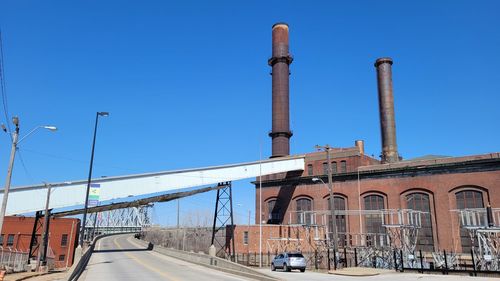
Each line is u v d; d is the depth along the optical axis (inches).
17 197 1467.8
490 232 1358.3
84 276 982.4
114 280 879.1
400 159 2842.0
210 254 1424.7
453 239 1819.6
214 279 911.0
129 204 1903.3
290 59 2849.4
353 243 2155.5
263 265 1843.0
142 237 4562.0
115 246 3186.5
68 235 2564.0
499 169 1753.2
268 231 2081.7
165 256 1999.3
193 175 1953.7
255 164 2250.2
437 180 1936.5
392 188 2090.3
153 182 1815.9
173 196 1953.7
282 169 2404.0
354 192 2237.9
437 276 1035.9
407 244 1681.8
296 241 2119.8
